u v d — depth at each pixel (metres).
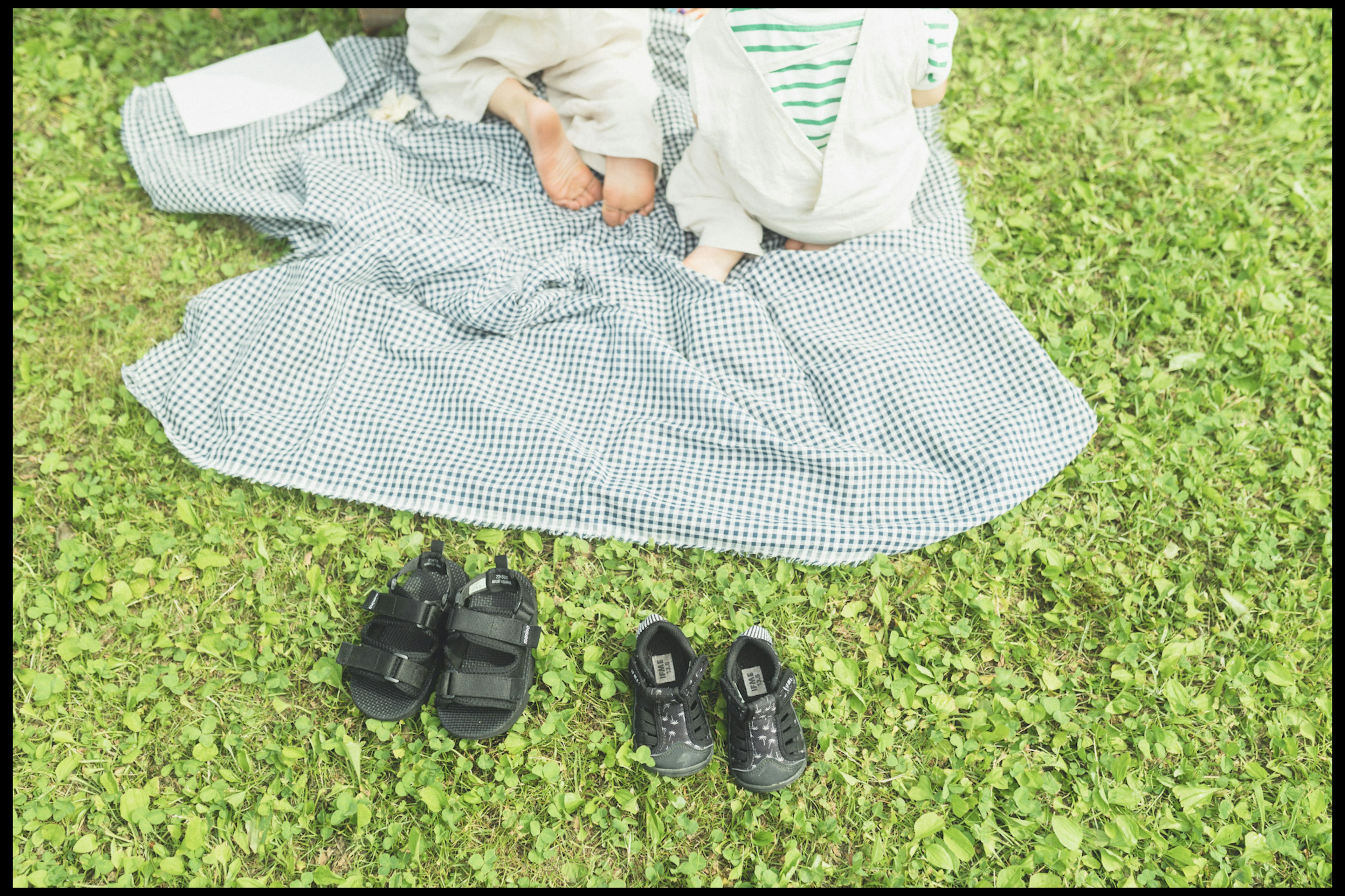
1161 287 2.80
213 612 2.32
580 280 2.75
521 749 2.15
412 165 2.98
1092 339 2.76
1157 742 2.21
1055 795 2.18
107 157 2.94
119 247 2.83
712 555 2.39
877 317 2.67
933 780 2.18
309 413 2.53
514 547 2.43
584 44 2.79
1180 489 2.53
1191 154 3.10
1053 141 3.14
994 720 2.23
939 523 2.38
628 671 2.25
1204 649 2.34
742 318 2.57
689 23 3.18
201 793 2.09
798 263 2.68
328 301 2.58
